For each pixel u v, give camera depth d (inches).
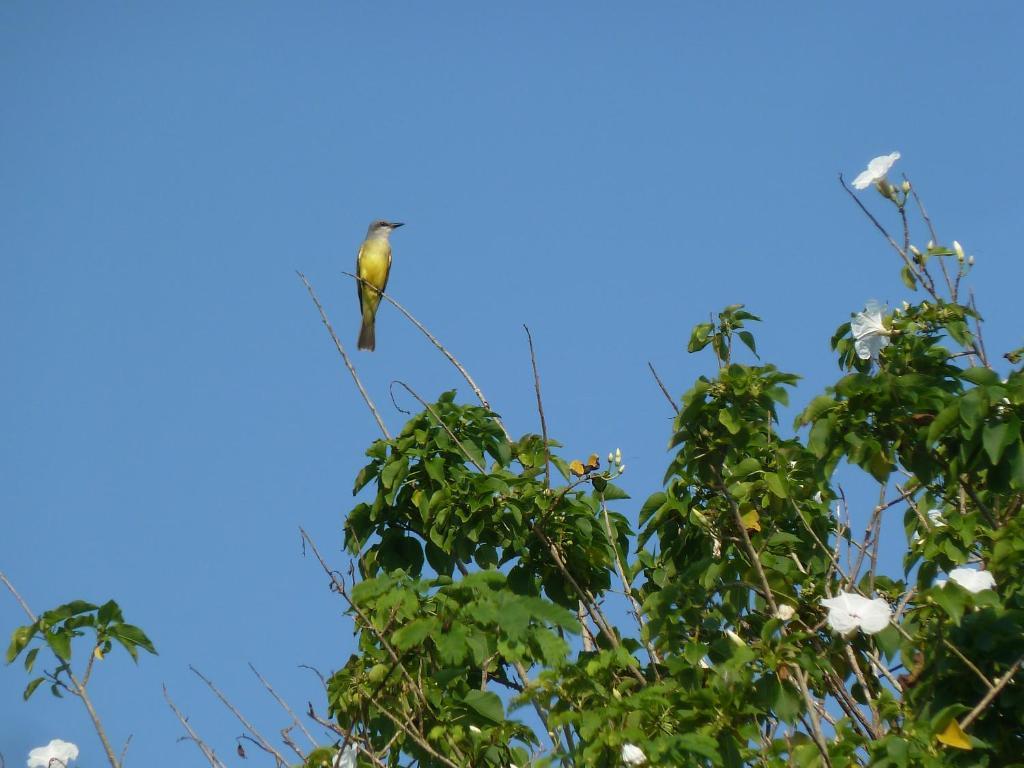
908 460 420.8
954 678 388.5
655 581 507.8
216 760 395.2
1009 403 399.9
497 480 508.1
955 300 464.8
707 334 473.1
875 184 475.8
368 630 413.4
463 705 408.2
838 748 372.8
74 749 384.8
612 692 390.0
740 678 384.8
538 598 371.9
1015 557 409.7
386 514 536.4
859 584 477.1
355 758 395.5
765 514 491.2
